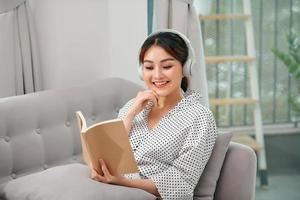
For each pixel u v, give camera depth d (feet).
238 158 5.97
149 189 5.42
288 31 9.69
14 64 7.53
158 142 5.70
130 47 8.67
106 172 5.11
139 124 6.04
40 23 7.82
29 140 6.36
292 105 10.02
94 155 4.95
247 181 5.92
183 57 5.72
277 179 10.05
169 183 5.43
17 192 5.35
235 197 5.95
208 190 5.84
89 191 4.99
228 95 10.11
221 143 5.90
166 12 7.72
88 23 8.18
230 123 10.25
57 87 8.07
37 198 5.10
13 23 7.44
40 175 5.54
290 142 10.23
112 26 8.46
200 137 5.56
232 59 9.35
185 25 7.72
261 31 9.74
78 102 7.08
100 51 8.41
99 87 7.46
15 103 6.32
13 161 6.19
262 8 9.64
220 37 9.80
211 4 9.61
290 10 9.63
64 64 8.04
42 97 6.69
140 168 5.72
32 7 7.76
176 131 5.67
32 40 7.66
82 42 8.18
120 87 7.67
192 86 7.74
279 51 9.76
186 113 5.77
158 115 6.03
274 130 10.22
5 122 6.13
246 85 10.08
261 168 9.79
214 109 10.19
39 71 7.82
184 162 5.49
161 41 5.63
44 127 6.61
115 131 4.87
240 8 9.69
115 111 7.59
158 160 5.73
